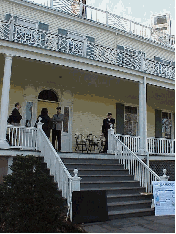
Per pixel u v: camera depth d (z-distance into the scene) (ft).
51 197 17.72
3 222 17.43
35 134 28.35
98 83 40.83
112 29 47.75
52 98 40.52
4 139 26.13
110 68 34.86
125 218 21.56
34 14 40.47
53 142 32.63
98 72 34.24
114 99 46.93
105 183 25.50
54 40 35.22
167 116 54.80
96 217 19.84
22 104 37.14
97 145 40.86
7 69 27.50
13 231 16.12
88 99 43.78
